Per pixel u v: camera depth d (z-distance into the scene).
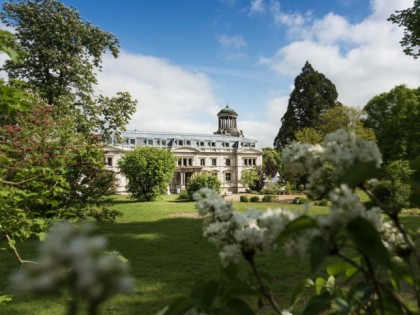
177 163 75.56
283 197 42.28
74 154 9.71
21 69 21.38
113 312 6.05
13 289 0.56
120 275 0.62
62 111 19.78
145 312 6.03
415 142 37.88
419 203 1.59
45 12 21.38
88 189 12.44
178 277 8.09
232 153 79.12
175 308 1.49
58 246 0.58
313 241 1.22
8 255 10.27
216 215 1.69
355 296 1.74
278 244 1.61
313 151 1.65
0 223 4.09
